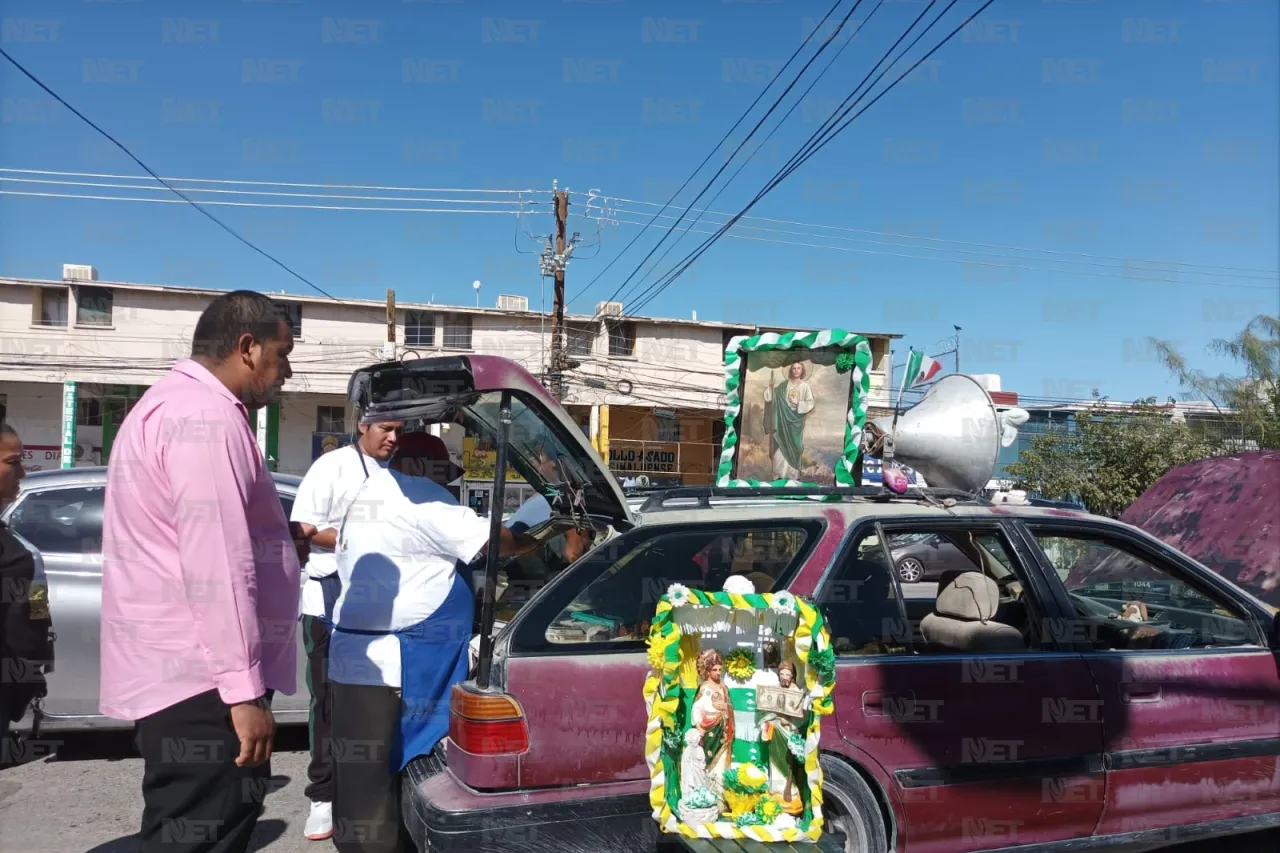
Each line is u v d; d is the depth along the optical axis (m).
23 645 3.55
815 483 4.02
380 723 3.05
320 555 3.90
